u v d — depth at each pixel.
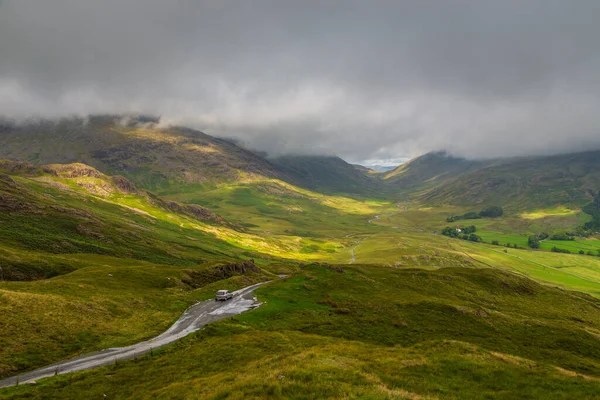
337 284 90.00
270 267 198.88
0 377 36.22
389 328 62.72
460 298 99.31
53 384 34.34
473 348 42.03
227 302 76.56
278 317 63.28
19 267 112.50
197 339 50.09
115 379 35.75
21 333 45.34
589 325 92.62
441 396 27.77
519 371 35.00
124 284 87.62
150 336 53.53
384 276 108.94
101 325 55.38
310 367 30.16
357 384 27.03
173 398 28.02
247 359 39.34
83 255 153.38
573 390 30.92
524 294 116.19
